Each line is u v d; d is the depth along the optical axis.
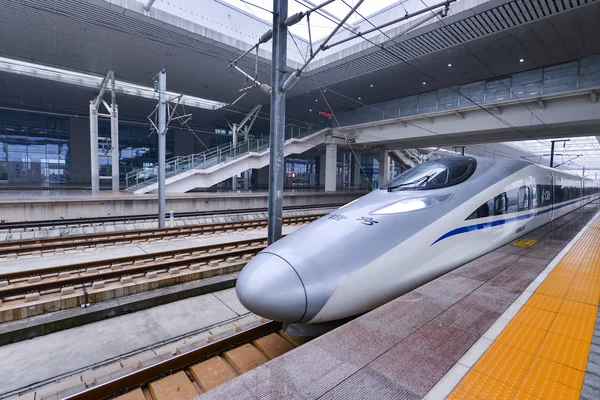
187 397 3.47
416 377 2.49
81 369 4.41
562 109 16.66
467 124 20.38
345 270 3.86
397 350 2.83
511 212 6.43
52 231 11.92
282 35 6.97
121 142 35.12
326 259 3.89
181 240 11.45
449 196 5.16
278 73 6.98
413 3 14.91
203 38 15.95
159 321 5.74
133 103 29.86
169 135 37.84
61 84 24.66
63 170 32.16
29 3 12.91
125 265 7.84
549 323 3.31
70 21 14.32
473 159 6.18
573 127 18.83
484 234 5.59
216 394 2.30
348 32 18.48
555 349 2.86
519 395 2.30
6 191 23.77
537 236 7.30
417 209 4.75
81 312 5.62
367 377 2.48
